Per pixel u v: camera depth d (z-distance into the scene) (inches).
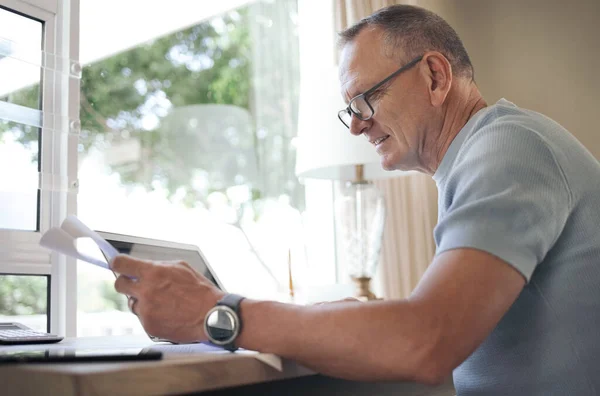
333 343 34.2
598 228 42.3
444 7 136.6
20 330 54.9
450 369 33.9
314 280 118.3
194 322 36.8
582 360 41.3
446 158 52.9
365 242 99.7
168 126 97.3
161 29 98.7
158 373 28.5
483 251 35.6
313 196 119.7
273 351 35.1
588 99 138.6
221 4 109.0
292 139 117.0
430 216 123.3
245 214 107.4
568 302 41.9
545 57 140.5
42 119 73.6
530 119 45.1
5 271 69.6
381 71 54.7
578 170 42.8
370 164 103.4
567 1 140.9
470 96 54.8
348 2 113.9
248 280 106.7
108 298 83.4
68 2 81.3
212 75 105.6
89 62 87.0
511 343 43.2
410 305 34.7
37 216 75.0
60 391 26.3
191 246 69.7
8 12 74.7
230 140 106.5
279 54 117.1
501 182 38.6
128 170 90.2
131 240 58.4
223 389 33.7
